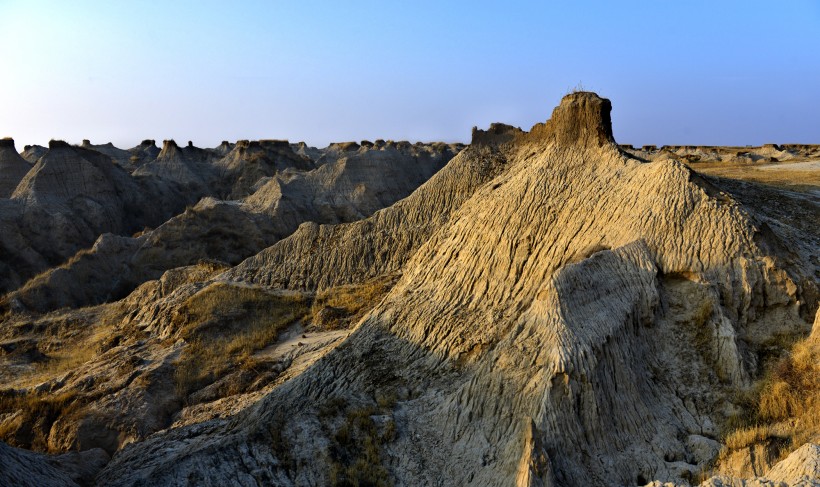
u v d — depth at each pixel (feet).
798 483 36.99
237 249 170.81
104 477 53.01
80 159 200.85
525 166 82.53
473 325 58.18
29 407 74.23
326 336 84.23
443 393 52.54
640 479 43.86
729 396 48.52
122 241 157.99
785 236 64.13
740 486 38.37
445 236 80.38
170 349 87.66
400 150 292.81
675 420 47.60
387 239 107.55
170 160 261.24
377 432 50.06
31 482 45.70
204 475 46.37
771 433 44.91
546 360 46.88
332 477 46.73
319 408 53.62
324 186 220.64
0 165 213.25
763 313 53.26
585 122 69.72
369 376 57.36
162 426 70.95
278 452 49.08
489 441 46.03
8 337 111.55
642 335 51.88
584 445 44.32
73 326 112.57
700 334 51.62
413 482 46.37
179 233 164.25
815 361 47.98
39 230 172.86
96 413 71.20
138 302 115.24
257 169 265.95
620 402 46.78
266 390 71.56
